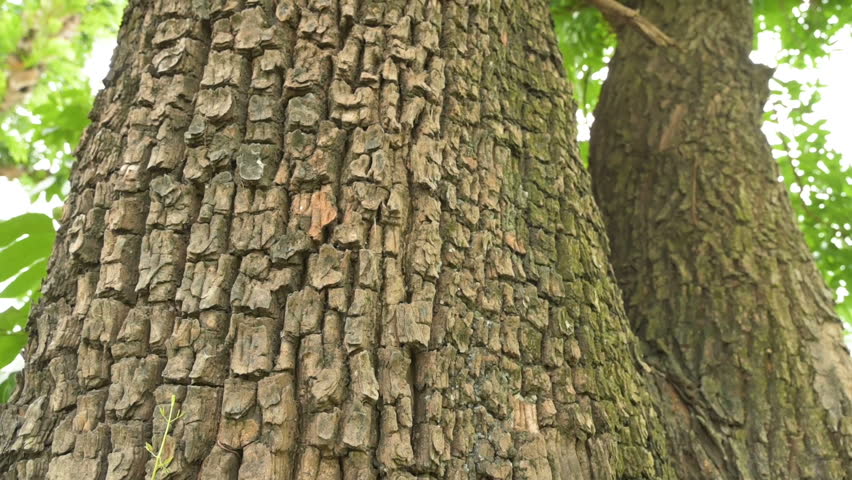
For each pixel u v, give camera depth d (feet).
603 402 4.66
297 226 4.04
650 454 4.89
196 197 4.20
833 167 11.73
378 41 4.67
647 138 8.45
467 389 4.03
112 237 4.15
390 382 3.76
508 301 4.47
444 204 4.43
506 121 5.17
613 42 13.19
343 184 4.19
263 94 4.40
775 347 6.63
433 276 4.14
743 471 5.95
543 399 4.33
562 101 5.80
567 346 4.63
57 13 17.62
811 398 6.31
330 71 4.53
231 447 3.53
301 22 4.62
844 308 11.28
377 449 3.62
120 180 4.29
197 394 3.65
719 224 7.49
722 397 6.41
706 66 8.73
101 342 3.89
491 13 5.50
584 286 5.02
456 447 3.85
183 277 3.96
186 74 4.56
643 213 7.97
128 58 5.05
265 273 3.92
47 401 3.95
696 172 7.91
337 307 3.85
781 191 7.93
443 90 4.82
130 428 3.64
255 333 3.77
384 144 4.31
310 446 3.55
